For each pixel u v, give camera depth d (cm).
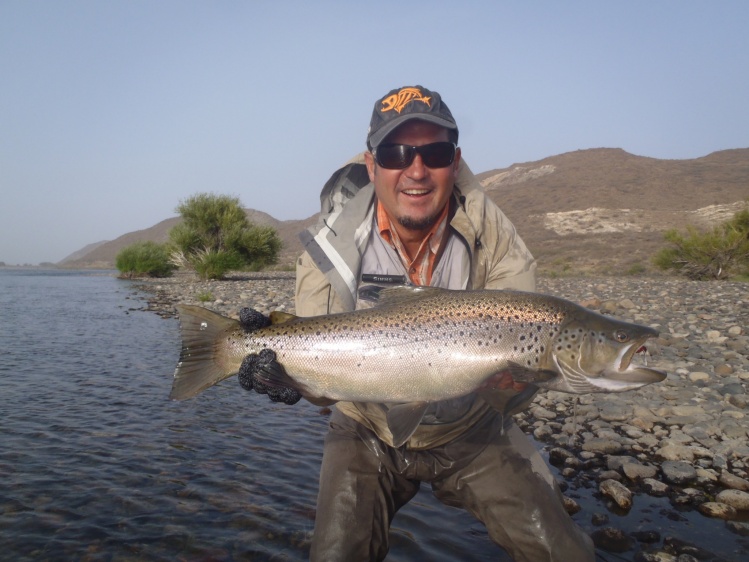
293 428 183
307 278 118
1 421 187
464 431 106
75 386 234
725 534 116
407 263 116
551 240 2572
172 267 1372
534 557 99
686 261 988
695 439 167
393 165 105
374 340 105
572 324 103
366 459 108
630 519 123
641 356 266
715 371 245
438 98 107
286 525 122
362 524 102
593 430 179
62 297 722
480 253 115
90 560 108
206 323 111
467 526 123
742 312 444
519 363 103
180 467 151
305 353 107
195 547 113
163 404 209
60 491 136
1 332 385
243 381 104
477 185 117
